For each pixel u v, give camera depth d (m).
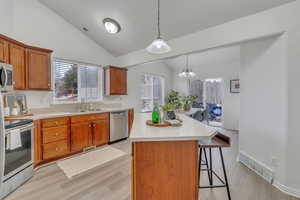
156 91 6.10
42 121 2.46
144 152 1.29
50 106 3.15
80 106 3.63
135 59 3.92
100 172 2.29
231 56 4.77
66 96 3.47
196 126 1.60
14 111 2.43
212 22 2.33
